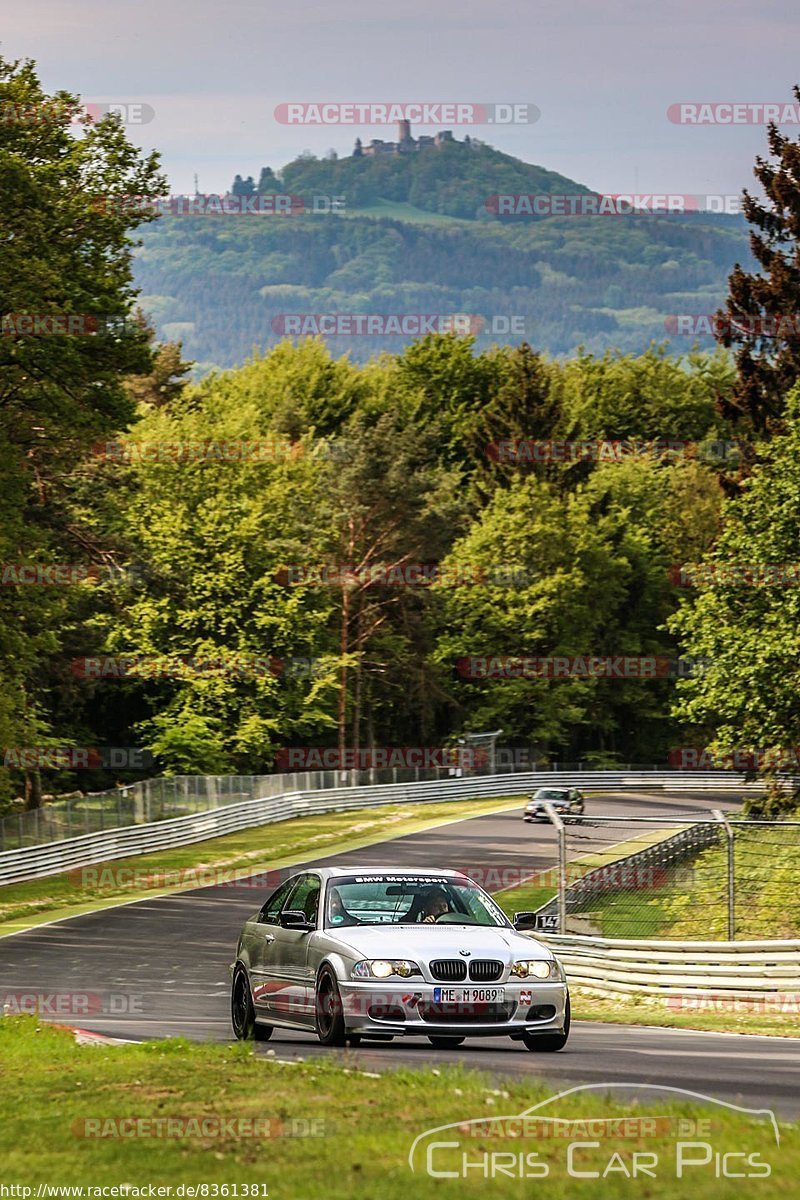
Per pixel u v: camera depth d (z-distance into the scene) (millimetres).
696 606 112938
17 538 118000
